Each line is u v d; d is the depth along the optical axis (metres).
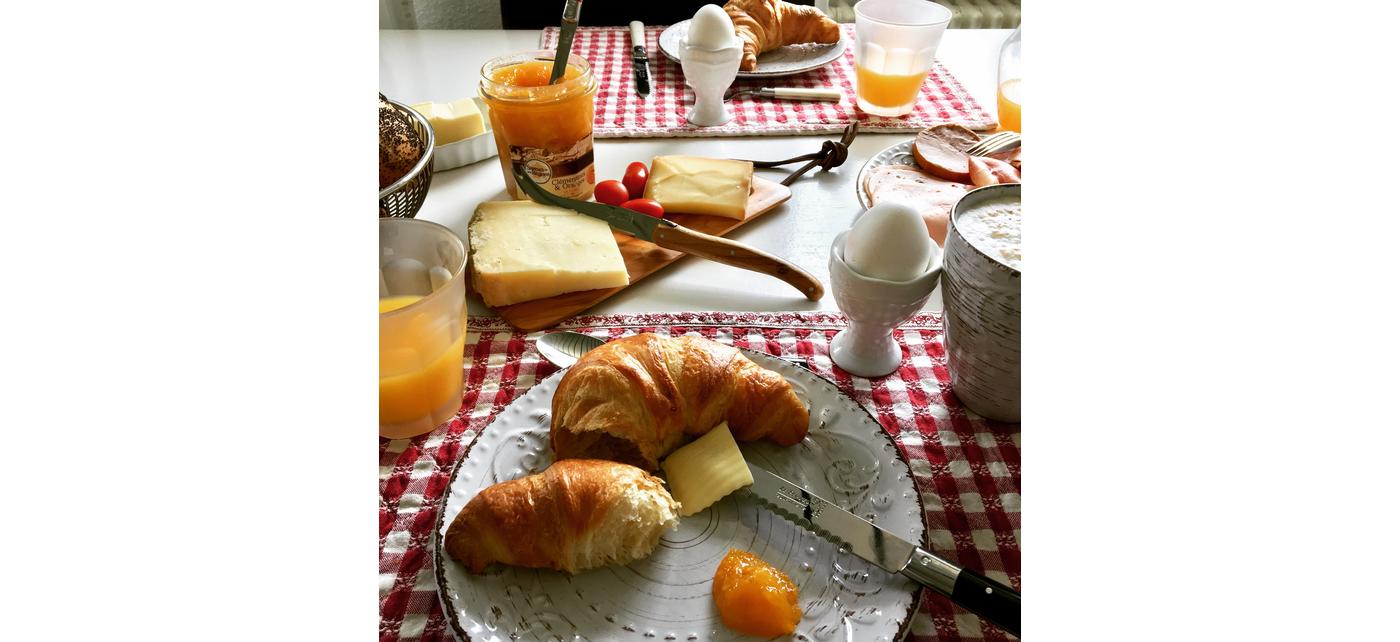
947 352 0.74
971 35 1.71
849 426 0.68
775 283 0.96
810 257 1.00
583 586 0.56
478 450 0.65
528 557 0.55
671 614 0.54
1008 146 1.12
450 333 0.71
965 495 0.68
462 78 1.48
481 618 0.53
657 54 1.58
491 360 0.82
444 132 1.20
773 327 0.87
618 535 0.56
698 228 1.04
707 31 1.24
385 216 0.89
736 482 0.61
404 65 1.54
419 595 0.58
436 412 0.73
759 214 1.08
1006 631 0.54
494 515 0.55
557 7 1.92
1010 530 0.65
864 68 1.30
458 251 0.72
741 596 0.53
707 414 0.66
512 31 1.71
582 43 1.65
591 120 1.07
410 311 0.66
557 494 0.55
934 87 1.45
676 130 1.29
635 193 1.11
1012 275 0.61
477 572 0.55
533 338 0.86
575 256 0.92
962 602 0.52
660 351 0.67
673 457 0.65
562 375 0.71
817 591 0.55
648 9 1.93
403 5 2.06
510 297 0.89
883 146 1.27
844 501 0.62
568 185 1.08
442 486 0.67
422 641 0.55
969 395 0.74
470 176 1.20
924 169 1.12
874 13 1.33
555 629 0.53
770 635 0.53
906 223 0.72
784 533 0.60
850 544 0.57
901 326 0.88
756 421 0.66
